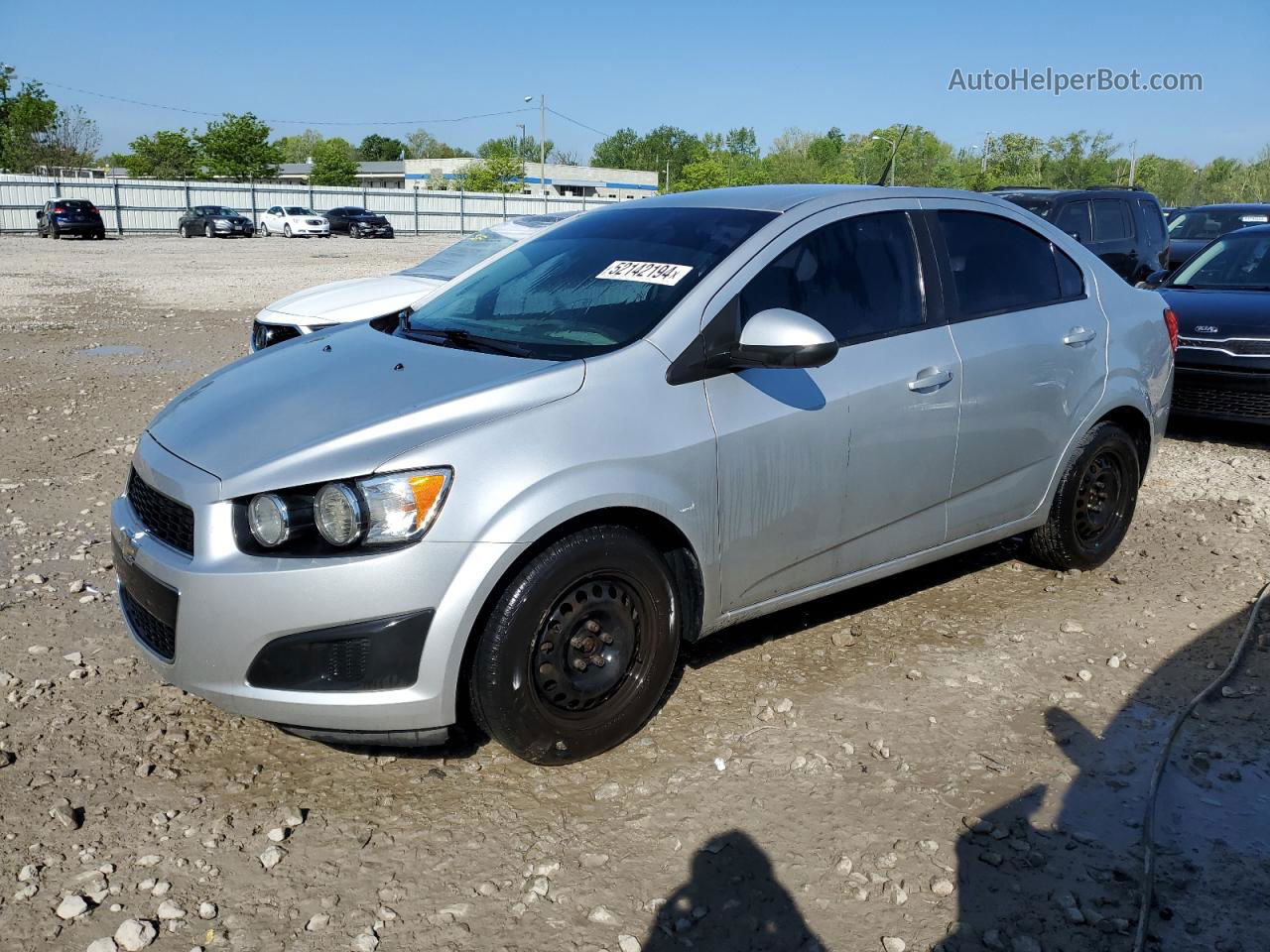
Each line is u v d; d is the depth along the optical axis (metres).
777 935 2.60
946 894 2.75
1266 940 2.61
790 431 3.58
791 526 3.69
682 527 3.35
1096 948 2.57
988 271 4.39
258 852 2.88
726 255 3.66
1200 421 8.70
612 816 3.06
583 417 3.17
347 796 3.15
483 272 4.39
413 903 2.69
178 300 17.78
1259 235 8.77
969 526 4.38
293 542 2.94
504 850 2.90
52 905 2.66
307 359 3.80
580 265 3.98
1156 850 2.96
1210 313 7.69
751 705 3.72
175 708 3.65
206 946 2.53
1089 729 3.61
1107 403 4.73
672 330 3.42
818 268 3.82
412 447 2.96
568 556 3.09
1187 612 4.62
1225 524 5.87
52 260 28.05
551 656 3.15
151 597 3.12
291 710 2.95
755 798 3.15
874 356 3.85
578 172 87.81
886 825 3.04
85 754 3.35
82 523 5.59
